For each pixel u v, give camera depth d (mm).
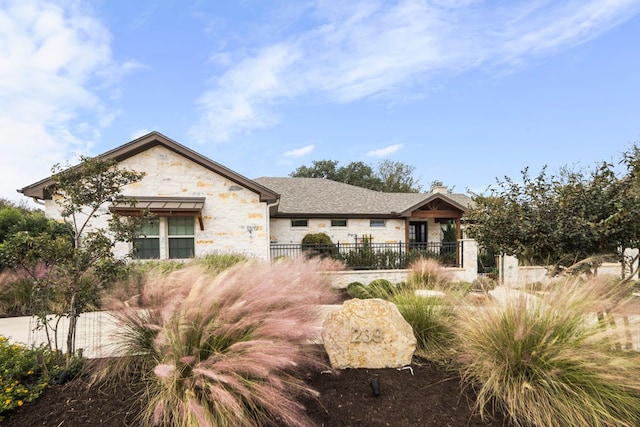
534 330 3533
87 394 3496
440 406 3488
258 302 3721
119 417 3133
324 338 4348
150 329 3857
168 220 12625
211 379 3059
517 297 3912
